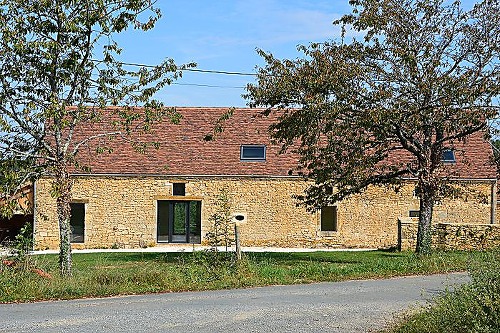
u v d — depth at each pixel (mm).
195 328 9891
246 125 30234
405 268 17312
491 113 18172
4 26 14109
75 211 27922
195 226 28328
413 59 18578
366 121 18047
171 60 15625
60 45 14469
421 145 20438
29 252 14844
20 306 12172
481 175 28391
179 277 15133
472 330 7812
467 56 19359
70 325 10172
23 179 14977
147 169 28031
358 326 9945
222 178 28109
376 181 20734
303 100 18797
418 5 19406
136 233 27906
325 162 20484
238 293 13711
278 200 28188
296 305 11953
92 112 15344
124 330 9773
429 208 20859
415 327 9133
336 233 28156
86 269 16516
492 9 19281
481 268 9469
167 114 16078
